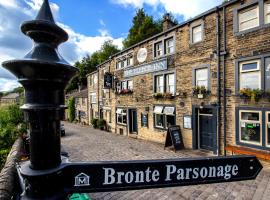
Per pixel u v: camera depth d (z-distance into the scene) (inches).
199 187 232.8
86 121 1216.8
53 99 31.5
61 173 35.5
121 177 41.8
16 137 328.2
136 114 645.9
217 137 385.1
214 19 393.1
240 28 355.6
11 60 28.6
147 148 466.6
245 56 343.3
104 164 40.6
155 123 560.1
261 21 323.0
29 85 30.4
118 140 594.6
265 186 234.2
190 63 443.8
